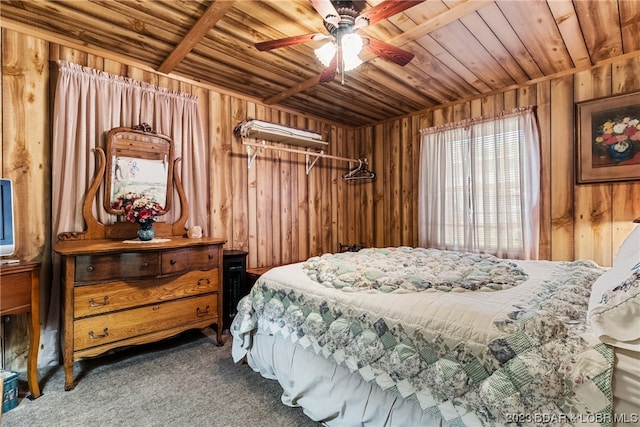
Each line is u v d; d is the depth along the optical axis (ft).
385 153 13.92
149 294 7.39
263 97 11.43
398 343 4.44
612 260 8.54
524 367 3.30
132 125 8.66
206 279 8.37
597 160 8.72
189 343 8.71
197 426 5.27
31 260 7.29
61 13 6.75
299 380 5.79
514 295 4.66
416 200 12.84
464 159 11.10
